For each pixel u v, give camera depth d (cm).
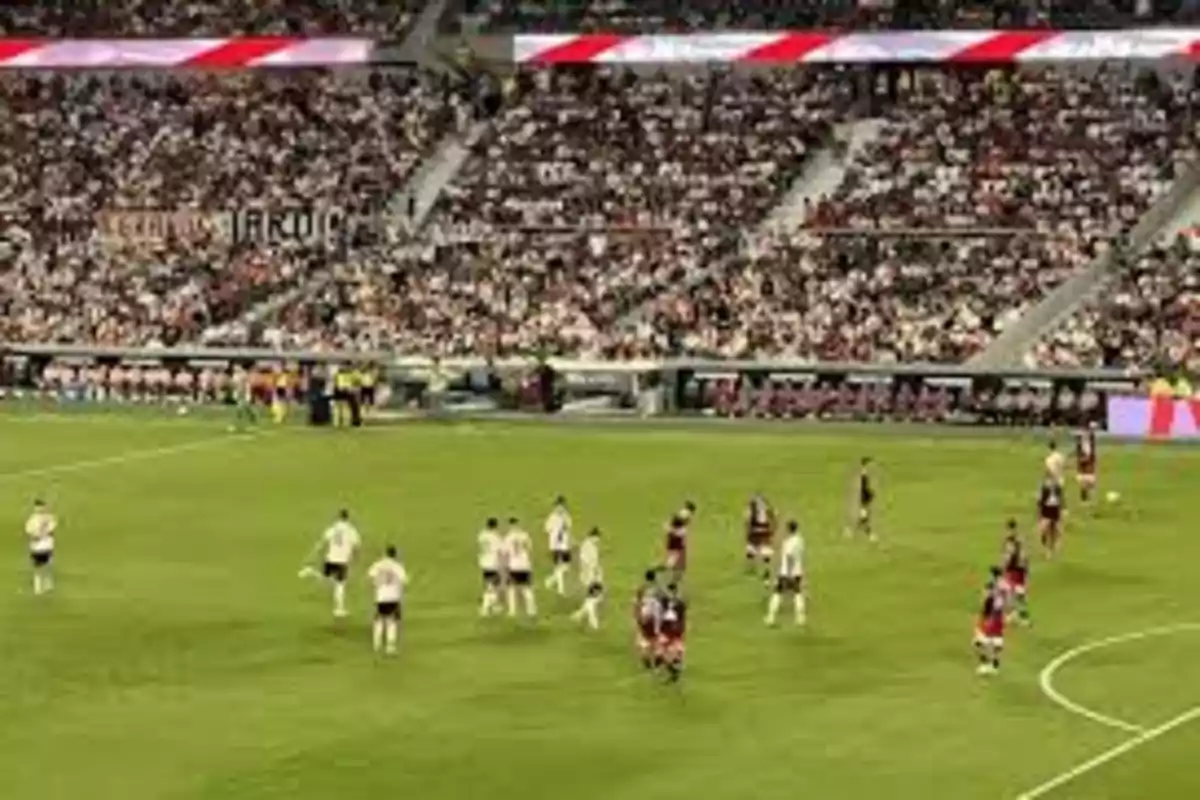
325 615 12656
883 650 11706
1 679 11181
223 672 11312
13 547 14788
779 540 14650
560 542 13162
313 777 9388
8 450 19150
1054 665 11356
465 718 10356
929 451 18625
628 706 10569
